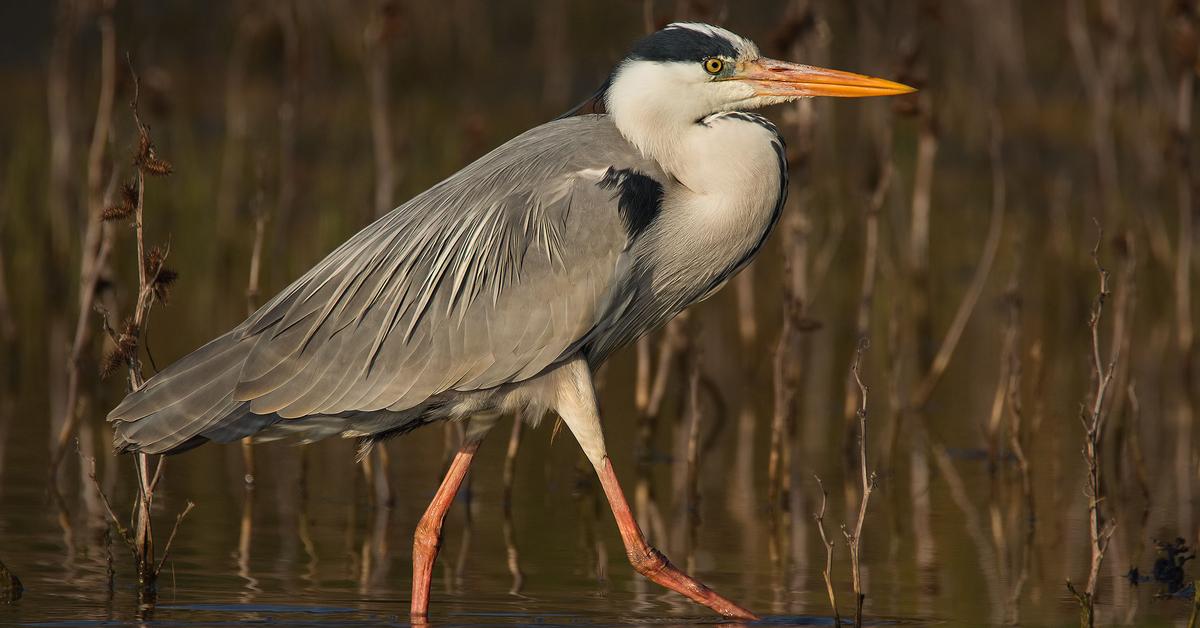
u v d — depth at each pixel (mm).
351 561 10039
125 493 11805
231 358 8961
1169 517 11195
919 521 11234
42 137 23734
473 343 8898
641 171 9211
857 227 22266
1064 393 15547
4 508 11203
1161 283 20188
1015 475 12648
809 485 12398
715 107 9422
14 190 20328
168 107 18266
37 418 14469
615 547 10547
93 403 15125
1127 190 23125
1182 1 15039
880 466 12867
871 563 10070
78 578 9422
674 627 8531
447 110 30344
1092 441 8734
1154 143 22031
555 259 8906
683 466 13094
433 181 23703
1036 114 28609
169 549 10234
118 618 8547
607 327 9273
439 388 8930
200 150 25609
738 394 16000
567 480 12672
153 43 31688
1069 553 10266
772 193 9391
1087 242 21625
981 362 17062
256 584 9398
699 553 10352
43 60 31562
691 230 9250
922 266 17516
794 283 14203
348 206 22750
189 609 8773
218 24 32969
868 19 23328
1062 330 18516
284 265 20812
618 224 8992
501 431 14781
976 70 29078
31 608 8711
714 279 9547
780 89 9414
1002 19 29578
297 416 8930
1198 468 12219
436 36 33844
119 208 9359
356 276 9070
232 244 21094
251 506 11586
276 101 30062
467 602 9062
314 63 29984
